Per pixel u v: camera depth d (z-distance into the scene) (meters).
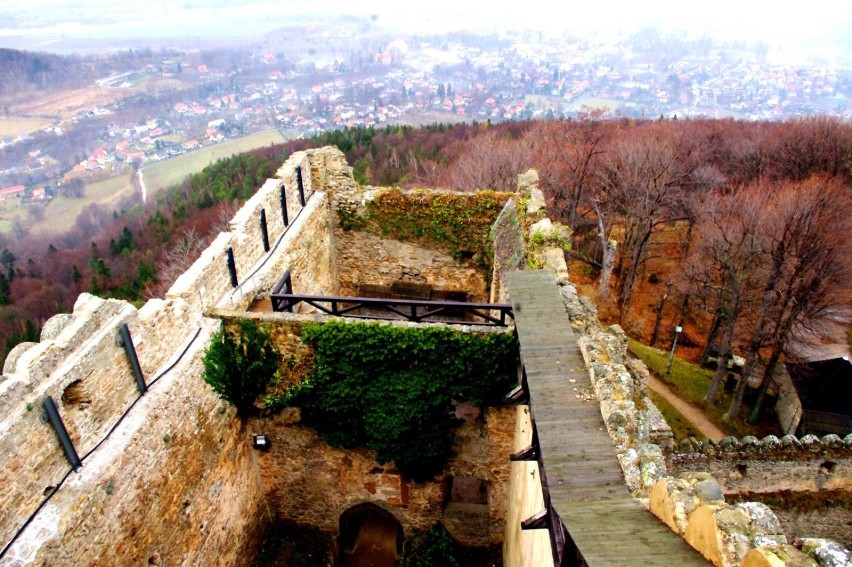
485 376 12.42
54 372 8.55
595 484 6.93
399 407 13.07
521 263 13.71
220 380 12.28
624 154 38.50
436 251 18.61
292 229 15.90
